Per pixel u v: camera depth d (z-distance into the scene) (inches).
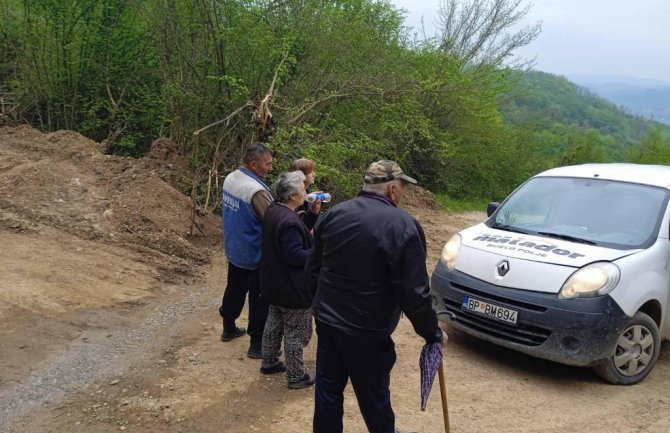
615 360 182.5
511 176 842.2
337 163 389.7
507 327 186.5
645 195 211.6
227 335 199.5
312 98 404.5
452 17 765.3
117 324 205.3
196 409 155.0
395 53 491.2
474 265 198.5
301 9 400.5
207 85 396.8
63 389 161.3
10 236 256.8
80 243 263.7
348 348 119.6
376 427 124.4
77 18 436.5
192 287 254.1
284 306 162.1
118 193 312.7
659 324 196.1
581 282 177.2
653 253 192.1
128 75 459.8
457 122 677.9
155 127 463.5
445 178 714.8
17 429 142.1
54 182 309.7
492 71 737.6
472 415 161.5
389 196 124.0
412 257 113.5
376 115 450.3
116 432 143.4
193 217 309.6
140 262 262.2
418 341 215.2
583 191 221.9
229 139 394.6
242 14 380.5
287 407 159.3
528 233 209.9
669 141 1386.6
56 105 466.0
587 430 157.5
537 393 177.6
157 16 390.6
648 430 159.6
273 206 164.6
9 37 464.1
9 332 185.6
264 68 390.3
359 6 477.7
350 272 117.8
